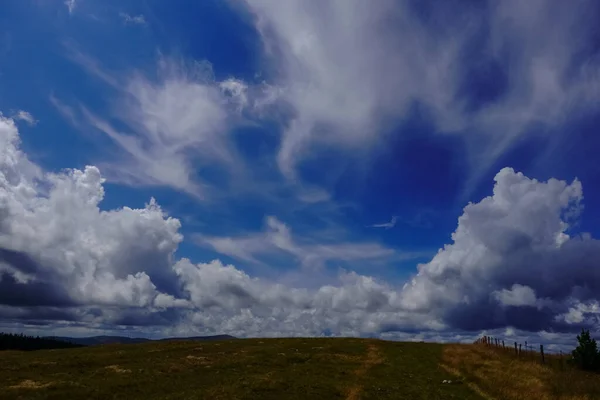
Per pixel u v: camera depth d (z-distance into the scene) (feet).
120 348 207.41
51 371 135.13
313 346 219.20
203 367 150.71
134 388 113.60
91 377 126.11
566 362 160.86
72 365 147.33
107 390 109.29
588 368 152.56
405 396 115.03
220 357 174.81
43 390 105.81
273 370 148.46
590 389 115.65
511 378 134.72
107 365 151.02
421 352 208.23
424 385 130.62
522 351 184.96
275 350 198.70
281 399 103.55
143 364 152.05
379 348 219.41
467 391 124.36
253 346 216.33
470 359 177.27
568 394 113.29
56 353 187.32
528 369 148.36
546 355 178.19
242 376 134.21
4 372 128.77
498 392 119.34
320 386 120.26
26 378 121.19
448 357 188.03
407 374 149.28
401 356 193.98
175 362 158.30
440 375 149.07
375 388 122.83
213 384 122.21
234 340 246.88
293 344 226.79
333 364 166.81
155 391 111.86
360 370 154.40
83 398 101.81
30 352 192.54
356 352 202.59
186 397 103.40
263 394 107.34
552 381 126.00
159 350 195.00
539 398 111.04
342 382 129.59
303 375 139.64
